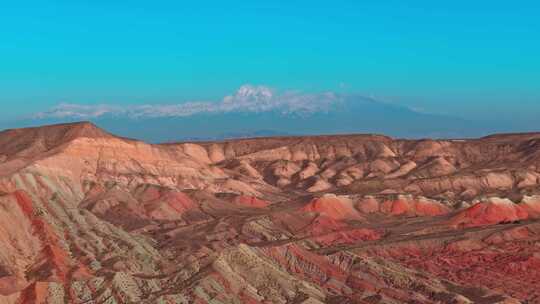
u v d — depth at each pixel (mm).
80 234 157875
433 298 142000
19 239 145750
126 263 143125
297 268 152125
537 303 153000
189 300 122125
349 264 155500
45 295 121188
